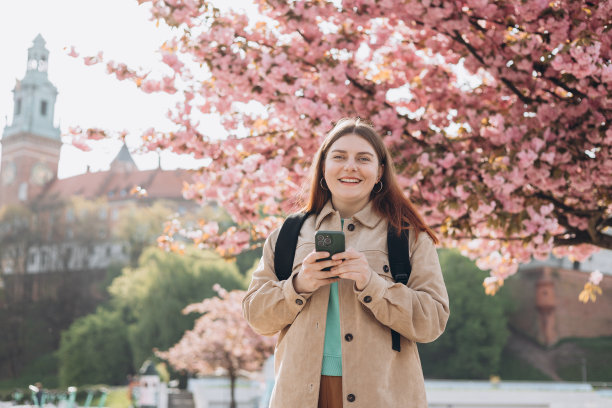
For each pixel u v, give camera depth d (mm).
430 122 5805
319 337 2041
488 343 54406
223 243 6254
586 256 6395
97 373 57656
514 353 64500
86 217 91125
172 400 27969
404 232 2209
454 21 5004
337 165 2217
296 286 2039
